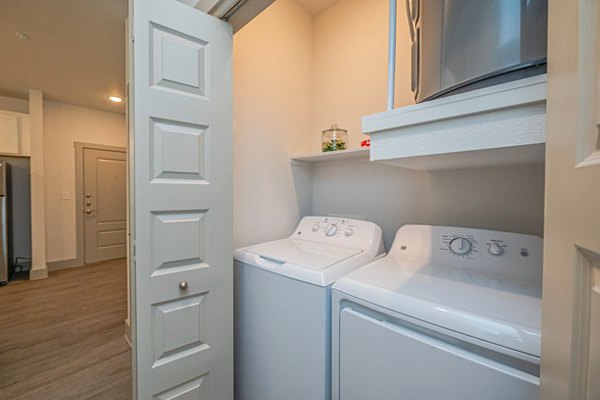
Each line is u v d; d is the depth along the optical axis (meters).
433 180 1.46
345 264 1.13
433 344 0.72
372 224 1.43
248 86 1.62
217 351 1.16
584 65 0.36
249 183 1.63
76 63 2.66
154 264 0.99
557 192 0.42
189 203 1.06
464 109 0.71
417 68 0.98
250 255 1.31
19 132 3.50
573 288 0.38
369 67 1.74
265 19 1.71
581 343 0.37
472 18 0.74
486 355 0.66
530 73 0.66
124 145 4.45
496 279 0.94
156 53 0.97
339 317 0.94
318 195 2.00
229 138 1.17
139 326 0.96
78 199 3.99
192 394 1.10
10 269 3.45
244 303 1.31
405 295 0.81
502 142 0.66
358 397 0.88
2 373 1.65
